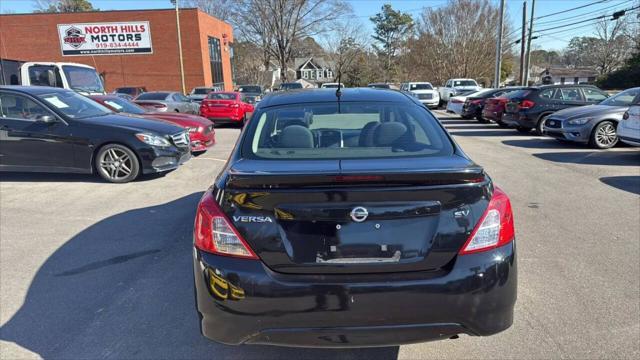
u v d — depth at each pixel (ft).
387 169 7.80
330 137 9.83
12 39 105.60
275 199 7.38
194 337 9.84
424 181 7.36
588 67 223.92
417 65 200.54
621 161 28.94
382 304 7.31
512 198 20.26
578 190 21.59
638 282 12.02
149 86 108.88
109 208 19.51
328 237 7.41
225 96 60.34
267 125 10.27
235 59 203.62
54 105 24.06
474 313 7.52
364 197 7.29
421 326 7.47
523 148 35.27
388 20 252.83
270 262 7.48
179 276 12.82
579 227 16.35
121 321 10.51
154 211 18.98
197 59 108.06
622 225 16.55
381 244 7.41
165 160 24.75
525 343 9.39
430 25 186.29
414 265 7.46
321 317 7.36
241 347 9.50
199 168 28.07
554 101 42.65
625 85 136.77
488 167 27.32
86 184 23.89
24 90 24.16
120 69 107.76
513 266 7.81
